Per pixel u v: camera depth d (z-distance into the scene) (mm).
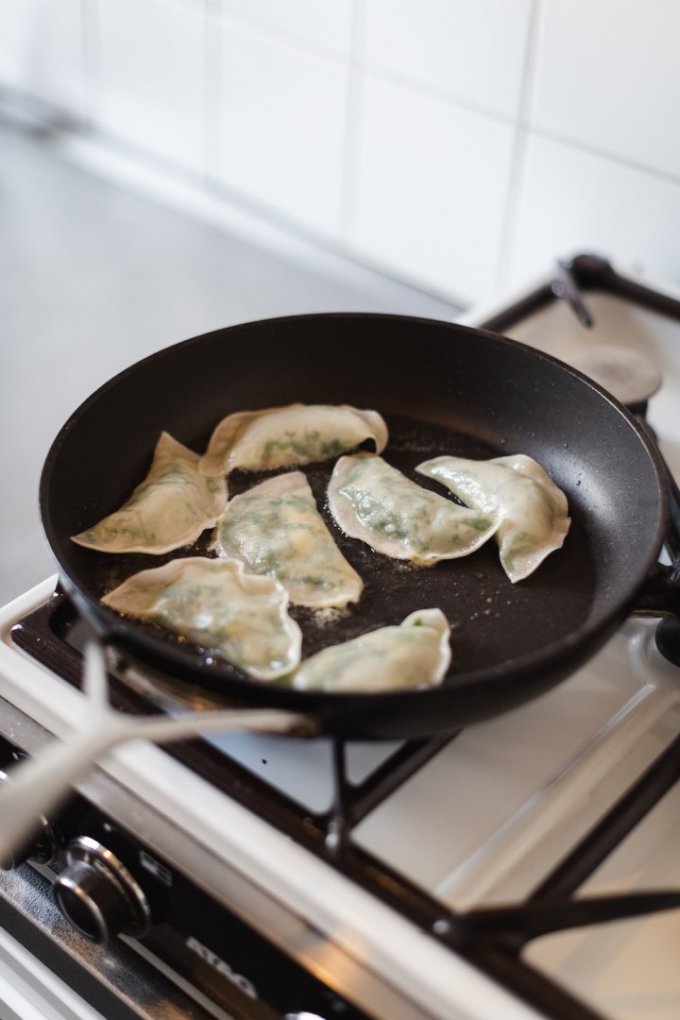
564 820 698
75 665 723
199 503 819
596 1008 616
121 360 1075
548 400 854
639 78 945
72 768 606
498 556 800
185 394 861
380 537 812
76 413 788
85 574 773
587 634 667
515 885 672
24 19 1266
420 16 1014
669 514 746
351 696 639
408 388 894
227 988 685
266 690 646
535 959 660
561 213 1031
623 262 1026
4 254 1177
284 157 1157
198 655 732
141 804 682
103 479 817
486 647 738
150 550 787
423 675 704
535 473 840
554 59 972
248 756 715
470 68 1012
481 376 876
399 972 621
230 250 1193
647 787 682
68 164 1283
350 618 757
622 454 812
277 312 1120
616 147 980
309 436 861
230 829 659
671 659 771
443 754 728
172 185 1253
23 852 715
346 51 1064
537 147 1014
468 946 614
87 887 685
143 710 701
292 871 645
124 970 722
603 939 670
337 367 892
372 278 1159
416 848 687
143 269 1169
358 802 675
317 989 637
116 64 1220
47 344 1089
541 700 756
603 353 926
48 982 756
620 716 745
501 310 990
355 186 1127
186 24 1144
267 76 1122
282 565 782
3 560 913
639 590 695
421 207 1100
